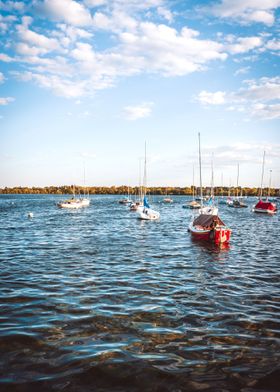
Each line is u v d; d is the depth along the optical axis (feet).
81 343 31.27
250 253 79.87
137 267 63.36
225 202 408.67
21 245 87.61
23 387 24.30
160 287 50.39
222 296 46.26
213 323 36.52
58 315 38.14
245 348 30.76
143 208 185.68
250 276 57.77
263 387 24.85
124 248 84.43
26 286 49.62
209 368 27.30
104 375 26.03
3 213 218.38
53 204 358.43
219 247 87.76
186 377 25.96
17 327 34.55
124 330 34.37
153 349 30.35
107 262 67.41
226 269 62.95
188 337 32.94
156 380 25.52
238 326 35.76
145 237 105.19
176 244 91.91
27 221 160.97
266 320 37.52
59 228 129.80
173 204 395.96
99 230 123.85
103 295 45.93
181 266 65.00
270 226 146.00
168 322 36.68
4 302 42.29
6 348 30.01
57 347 30.35
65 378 25.52
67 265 64.03
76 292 47.06
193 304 42.75
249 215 218.18
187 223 154.71
